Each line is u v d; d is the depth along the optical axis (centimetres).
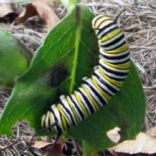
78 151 25
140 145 24
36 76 19
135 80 20
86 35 19
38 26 34
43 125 20
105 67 19
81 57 19
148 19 34
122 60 19
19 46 20
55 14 32
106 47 18
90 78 20
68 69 19
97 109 20
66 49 19
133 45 32
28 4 33
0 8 35
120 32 18
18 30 34
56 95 20
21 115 19
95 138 21
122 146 24
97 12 35
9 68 20
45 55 19
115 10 35
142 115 21
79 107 20
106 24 18
